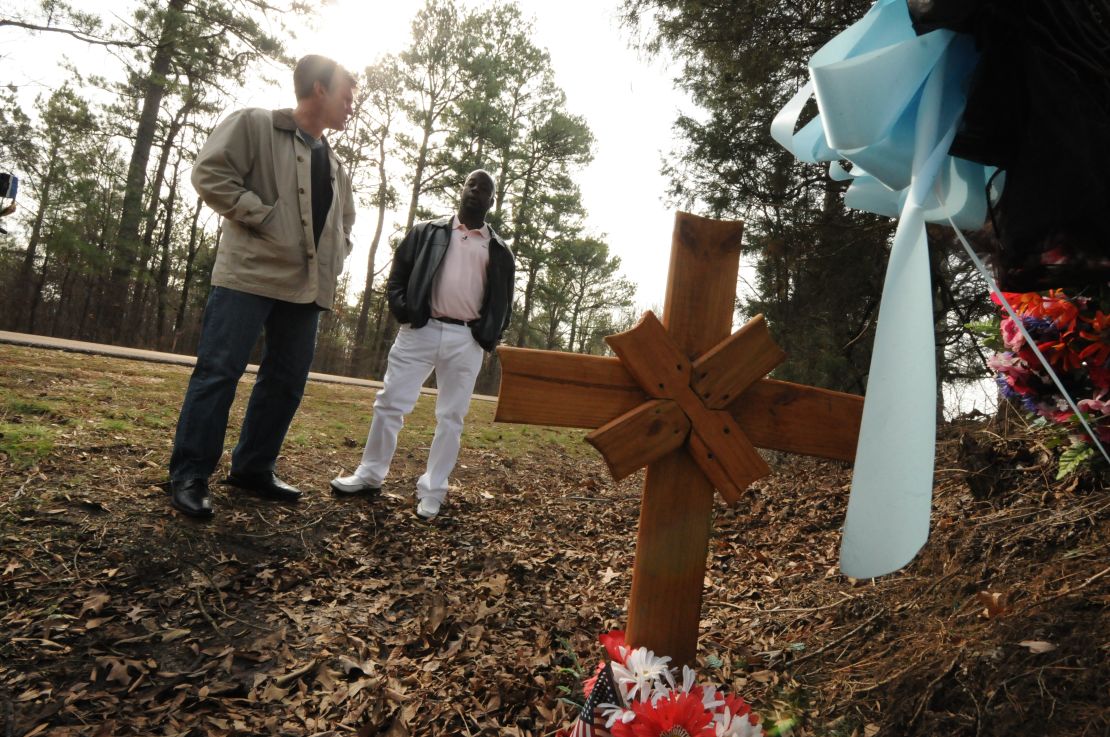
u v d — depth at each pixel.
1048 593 1.99
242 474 3.51
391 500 4.02
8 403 3.97
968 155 1.35
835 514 3.92
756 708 1.93
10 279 25.45
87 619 2.27
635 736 1.42
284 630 2.44
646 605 1.63
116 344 19.98
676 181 7.26
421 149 25.86
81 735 1.78
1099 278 1.32
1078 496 2.54
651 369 1.59
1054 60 1.30
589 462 6.79
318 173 3.40
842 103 1.27
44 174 22.50
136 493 3.13
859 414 1.72
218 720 1.92
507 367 1.55
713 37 6.31
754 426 1.68
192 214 28.42
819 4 5.91
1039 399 2.02
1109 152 1.25
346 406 6.86
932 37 1.34
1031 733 1.55
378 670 2.29
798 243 6.43
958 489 3.09
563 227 32.09
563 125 28.14
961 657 1.86
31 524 2.71
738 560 3.49
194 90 18.28
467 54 25.30
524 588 3.14
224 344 3.11
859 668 2.09
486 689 2.18
